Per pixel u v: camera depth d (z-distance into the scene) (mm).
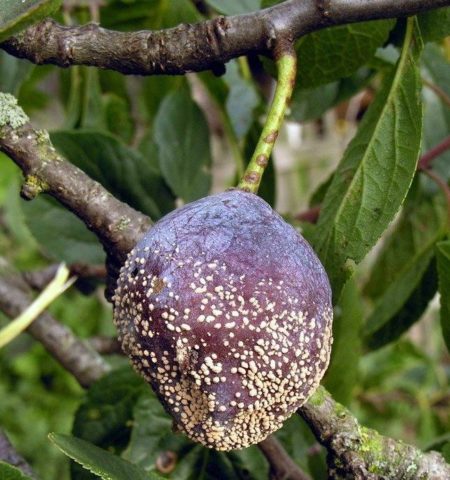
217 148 762
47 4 238
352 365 345
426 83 381
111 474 251
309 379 244
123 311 247
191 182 367
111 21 396
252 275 239
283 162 828
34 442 749
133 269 246
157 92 408
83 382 376
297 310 240
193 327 237
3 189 688
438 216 423
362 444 263
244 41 262
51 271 397
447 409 570
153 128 388
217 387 239
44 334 375
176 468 321
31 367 791
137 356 245
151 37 266
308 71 313
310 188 852
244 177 257
